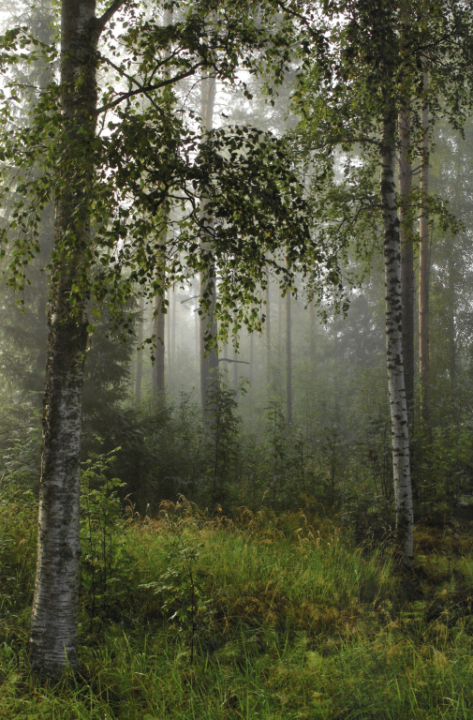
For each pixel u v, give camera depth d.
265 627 4.97
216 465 9.94
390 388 7.43
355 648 4.47
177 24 4.47
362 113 7.64
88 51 4.44
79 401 4.23
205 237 4.31
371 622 5.12
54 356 4.18
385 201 7.63
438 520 9.21
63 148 3.91
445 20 7.31
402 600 5.93
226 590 5.52
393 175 7.66
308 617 5.12
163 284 4.49
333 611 5.24
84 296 4.18
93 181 3.92
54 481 4.05
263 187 4.33
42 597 3.95
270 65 5.00
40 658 3.86
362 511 8.10
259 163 4.20
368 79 6.32
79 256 4.22
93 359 10.46
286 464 10.45
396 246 7.55
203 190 4.12
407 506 7.10
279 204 4.25
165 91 4.76
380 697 3.79
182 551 4.90
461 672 4.10
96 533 5.35
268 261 4.45
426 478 9.84
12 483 7.42
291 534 7.84
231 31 4.67
